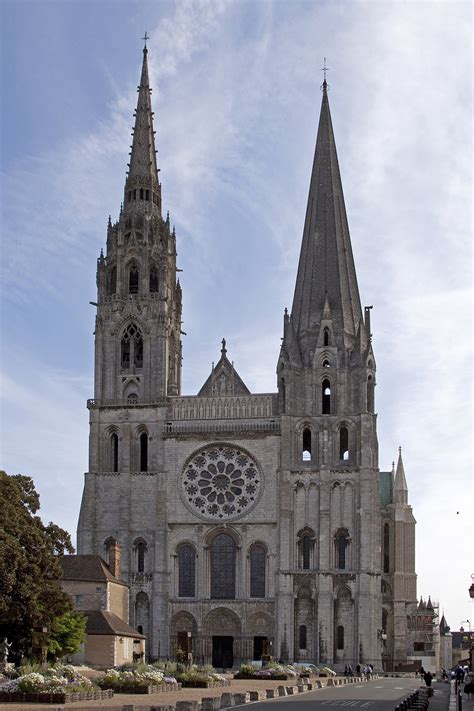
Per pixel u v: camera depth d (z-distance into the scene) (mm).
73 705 70250
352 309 169875
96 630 129000
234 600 158625
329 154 179250
